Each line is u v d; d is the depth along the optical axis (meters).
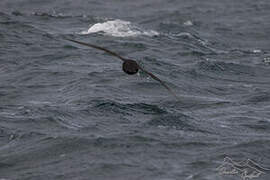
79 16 162.50
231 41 153.12
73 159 66.50
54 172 63.50
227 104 93.69
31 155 67.88
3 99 92.75
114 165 64.62
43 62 114.88
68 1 198.38
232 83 109.88
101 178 61.88
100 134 74.19
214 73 115.12
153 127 78.12
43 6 191.38
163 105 91.62
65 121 80.25
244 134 78.12
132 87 100.19
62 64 114.06
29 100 92.06
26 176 62.88
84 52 123.19
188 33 152.25
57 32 141.00
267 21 180.88
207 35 155.88
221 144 72.25
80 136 72.25
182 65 118.44
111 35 140.38
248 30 167.00
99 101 89.06
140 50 128.75
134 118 82.50
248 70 118.94
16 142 71.94
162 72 111.44
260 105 94.81
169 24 163.12
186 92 100.62
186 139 73.31
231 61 125.88
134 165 64.69
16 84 100.38
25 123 78.75
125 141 71.38
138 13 188.62
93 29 144.12
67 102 90.00
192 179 61.81
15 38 130.38
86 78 103.31
